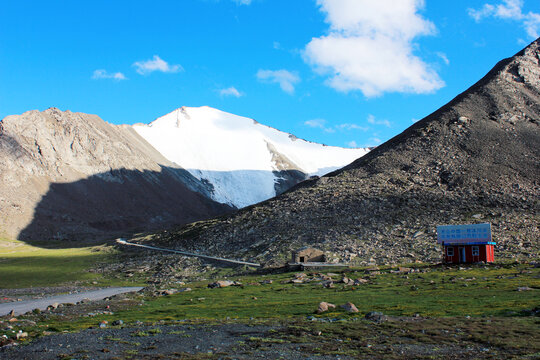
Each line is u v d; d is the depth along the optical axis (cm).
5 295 9900
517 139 17588
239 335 3816
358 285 6775
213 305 5819
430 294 5534
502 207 13162
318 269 9500
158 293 7850
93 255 17575
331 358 3055
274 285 7706
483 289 5581
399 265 9081
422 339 3406
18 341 3997
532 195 13788
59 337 4003
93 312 5872
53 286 11931
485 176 15388
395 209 13800
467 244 8981
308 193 16725
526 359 2841
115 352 3394
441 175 16012
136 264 14438
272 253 12212
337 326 3950
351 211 14150
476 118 19462
